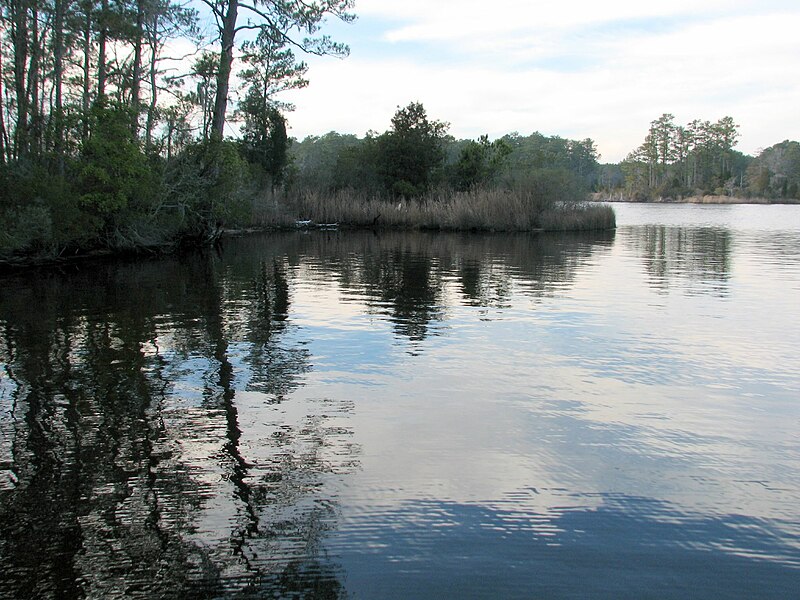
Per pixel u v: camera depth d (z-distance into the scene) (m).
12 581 4.13
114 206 20.36
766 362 8.99
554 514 4.89
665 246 27.58
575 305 13.45
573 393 7.66
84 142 20.33
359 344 9.98
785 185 101.94
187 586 4.09
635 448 6.08
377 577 4.15
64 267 19.88
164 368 8.62
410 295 14.77
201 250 26.08
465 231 36.62
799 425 6.67
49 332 10.75
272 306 13.32
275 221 37.34
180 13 26.30
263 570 4.23
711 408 7.17
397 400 7.37
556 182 38.34
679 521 4.80
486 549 4.45
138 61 25.42
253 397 7.46
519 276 18.00
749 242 29.73
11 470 5.61
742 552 4.42
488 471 5.58
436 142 46.25
